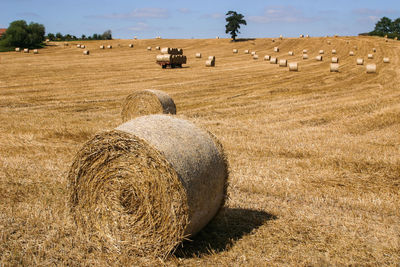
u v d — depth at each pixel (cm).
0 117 1453
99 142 517
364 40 7081
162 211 480
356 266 461
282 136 1170
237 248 502
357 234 544
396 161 898
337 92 2166
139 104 1361
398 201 677
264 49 6378
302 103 1803
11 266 452
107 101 1909
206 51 6062
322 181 783
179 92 2203
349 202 669
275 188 732
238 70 3512
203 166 505
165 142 491
